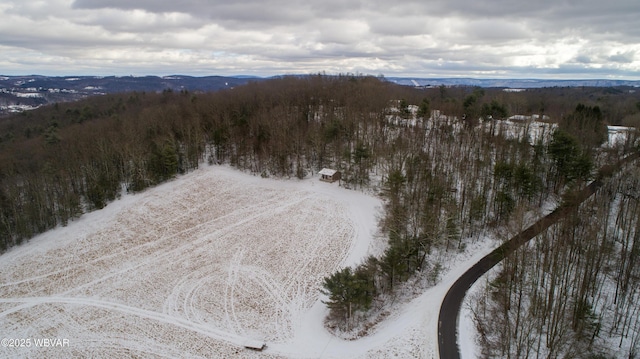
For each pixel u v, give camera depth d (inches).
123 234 2918.3
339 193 3390.7
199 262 2561.5
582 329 1665.8
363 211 3073.3
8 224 2832.2
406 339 1758.1
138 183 3545.8
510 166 2770.7
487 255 2412.6
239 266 2501.2
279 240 2768.2
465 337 1740.9
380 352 1715.1
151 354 1812.3
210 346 1851.6
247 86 6697.8
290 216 3080.7
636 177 2556.6
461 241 2556.6
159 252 2689.5
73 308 2160.4
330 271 2399.1
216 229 2957.7
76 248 2755.9
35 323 2049.7
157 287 2324.1
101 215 3176.7
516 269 1943.9
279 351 1807.3
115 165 3730.3
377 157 3570.4
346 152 3479.3
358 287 1841.8
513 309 1856.5
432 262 2365.9
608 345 1632.6
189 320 2041.1
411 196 2829.7
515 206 2600.9
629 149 3181.6
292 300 2174.0
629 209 2327.8
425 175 2947.8
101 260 2615.7
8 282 2417.6
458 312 1903.3
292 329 1958.7
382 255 2401.6
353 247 2628.0
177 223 3058.6
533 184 2677.2
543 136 3368.6
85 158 3543.3
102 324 2027.6
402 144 3476.9
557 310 1696.6
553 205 2817.4
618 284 1878.7
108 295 2266.2
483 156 3218.5
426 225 2289.6
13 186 3085.6
